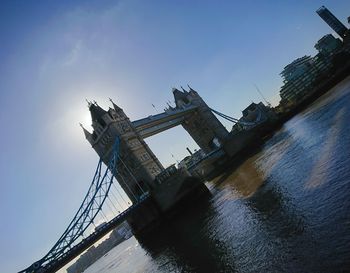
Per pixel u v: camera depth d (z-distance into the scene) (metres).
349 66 101.31
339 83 100.06
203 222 43.69
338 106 56.84
